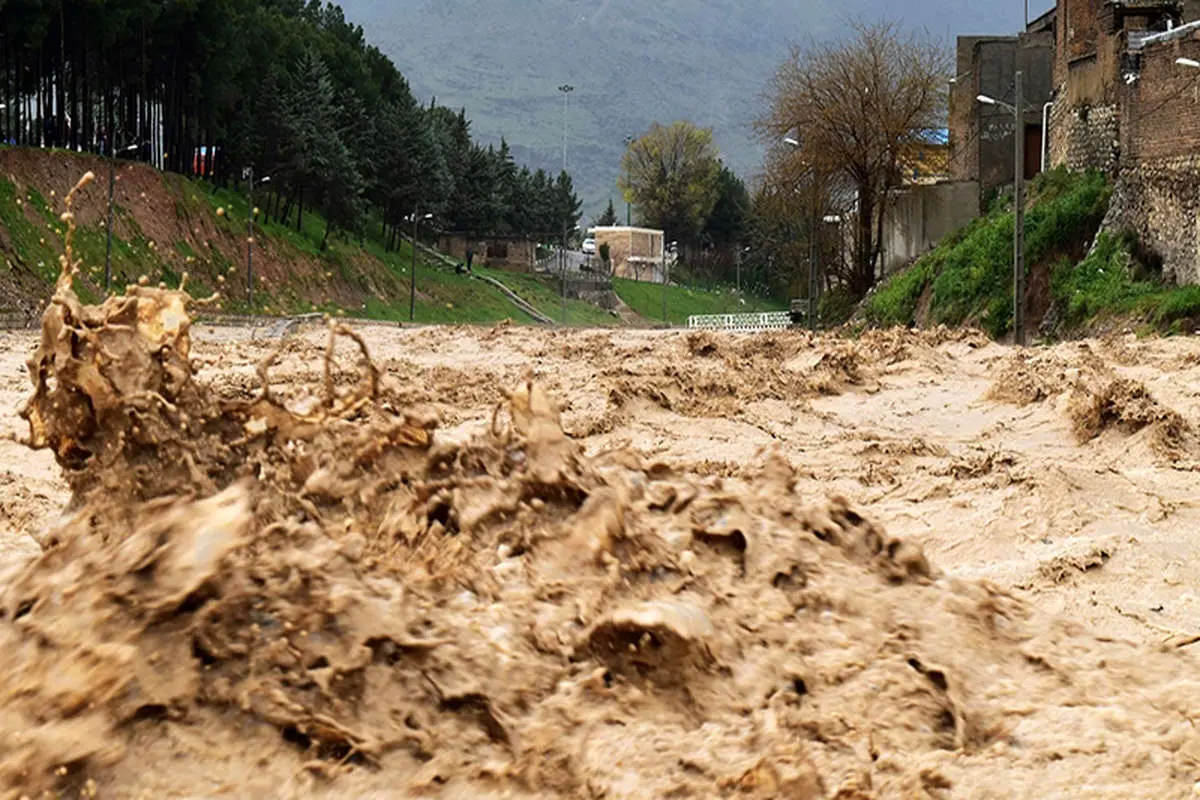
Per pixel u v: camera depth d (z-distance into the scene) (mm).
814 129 60375
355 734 4848
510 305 105562
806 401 18328
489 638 5355
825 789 4742
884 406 18547
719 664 5434
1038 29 65562
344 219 86125
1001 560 9484
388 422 6500
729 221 163000
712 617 5707
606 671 5336
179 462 6164
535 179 144000
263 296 74250
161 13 71562
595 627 5418
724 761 4898
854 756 5016
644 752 4938
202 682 4836
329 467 6414
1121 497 10969
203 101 77125
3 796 4480
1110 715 5359
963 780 4891
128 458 6105
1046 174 48438
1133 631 7832
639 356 25203
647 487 6602
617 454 6898
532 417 6484
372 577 5414
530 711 5133
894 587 6281
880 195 61594
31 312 48625
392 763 4828
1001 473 11812
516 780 4797
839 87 59875
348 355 25016
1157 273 39031
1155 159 39125
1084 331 39250
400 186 97875
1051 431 15727
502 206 125688
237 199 81750
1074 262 43688
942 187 57000
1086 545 9414
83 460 6188
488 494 6289
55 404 6148
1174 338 26281
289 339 28344
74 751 4566
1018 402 17984
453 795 4730
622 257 143875
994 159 56594
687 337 25969
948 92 64438
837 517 6637
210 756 4699
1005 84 57188
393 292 90812
